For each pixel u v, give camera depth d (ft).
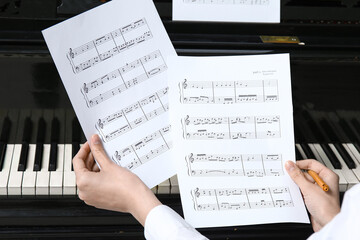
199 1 5.24
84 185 4.40
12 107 5.38
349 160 5.63
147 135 4.74
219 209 4.53
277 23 5.39
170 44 4.90
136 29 4.85
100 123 4.66
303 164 4.79
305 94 5.68
